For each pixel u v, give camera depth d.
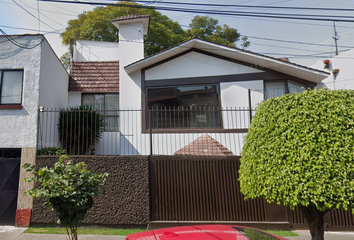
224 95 8.99
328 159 3.51
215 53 9.21
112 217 6.13
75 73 11.05
